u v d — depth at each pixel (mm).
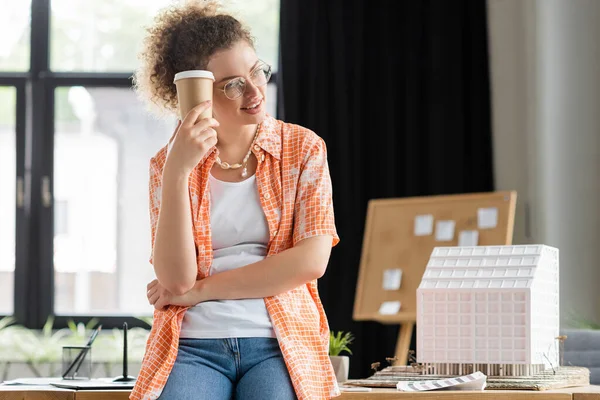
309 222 1861
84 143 5734
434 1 5359
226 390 1777
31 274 5621
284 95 5305
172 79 1945
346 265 5195
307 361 1795
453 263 2355
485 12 5336
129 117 5742
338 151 5285
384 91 5352
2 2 5746
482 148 5254
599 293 4305
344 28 5379
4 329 5492
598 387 2207
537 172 5012
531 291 2209
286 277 1790
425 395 1994
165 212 1773
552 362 2367
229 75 1836
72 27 5762
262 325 1784
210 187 1880
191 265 1781
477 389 2064
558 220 4688
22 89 5707
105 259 5680
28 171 5691
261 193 1867
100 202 5711
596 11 4383
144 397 1721
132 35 5766
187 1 2018
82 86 5738
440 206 4766
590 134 4426
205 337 1780
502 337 2227
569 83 4605
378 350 5129
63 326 5582
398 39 5379
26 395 1990
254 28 5648
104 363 5207
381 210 4918
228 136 1893
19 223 5648
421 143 5316
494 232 4574
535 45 5000
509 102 5234
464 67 5324
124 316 5590
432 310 2311
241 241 1884
